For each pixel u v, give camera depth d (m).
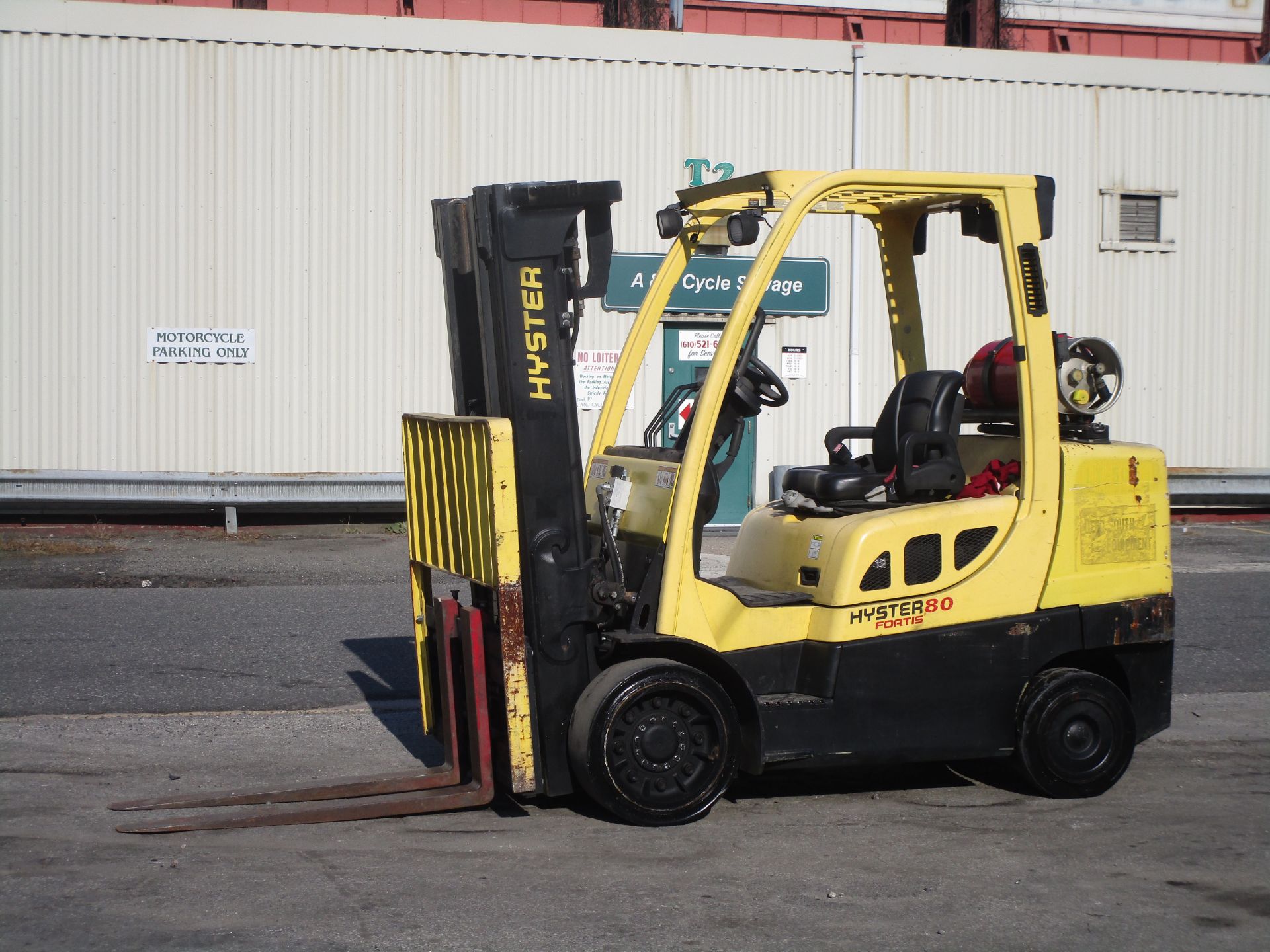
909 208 6.29
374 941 4.07
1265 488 16.62
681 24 20.89
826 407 15.90
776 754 5.23
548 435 5.12
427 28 14.85
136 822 5.16
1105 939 4.16
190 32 14.52
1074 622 5.66
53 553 13.05
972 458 6.14
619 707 5.02
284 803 5.37
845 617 5.31
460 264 5.61
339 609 10.16
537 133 15.14
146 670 8.02
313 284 14.89
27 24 14.32
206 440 14.85
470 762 5.55
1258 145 16.77
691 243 6.25
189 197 14.66
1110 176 16.42
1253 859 4.91
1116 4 23.64
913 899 4.48
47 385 14.59
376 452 15.13
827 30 22.59
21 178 14.41
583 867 4.74
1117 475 5.77
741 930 4.19
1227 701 7.66
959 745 5.51
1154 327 16.64
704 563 12.27
